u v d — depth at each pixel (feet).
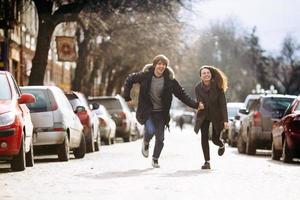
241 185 53.98
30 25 214.28
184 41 222.69
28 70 207.72
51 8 146.61
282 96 106.83
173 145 140.87
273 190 50.80
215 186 52.80
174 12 171.42
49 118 81.92
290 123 83.56
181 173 63.87
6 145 65.26
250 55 500.74
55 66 255.09
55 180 57.47
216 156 97.55
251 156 102.17
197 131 69.41
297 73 531.50
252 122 105.29
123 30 207.41
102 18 172.14
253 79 501.15
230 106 167.02
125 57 248.11
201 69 69.10
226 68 476.54
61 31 238.89
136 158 89.81
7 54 146.41
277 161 87.86
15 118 66.44
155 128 69.36
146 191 48.85
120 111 158.51
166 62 68.13
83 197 45.57
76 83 202.28
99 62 243.81
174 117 549.54
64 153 82.99
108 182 55.21
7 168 71.87
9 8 140.56
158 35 211.20
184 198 45.29
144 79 68.23
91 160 85.56
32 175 62.64
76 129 89.30
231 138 139.44
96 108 115.34
